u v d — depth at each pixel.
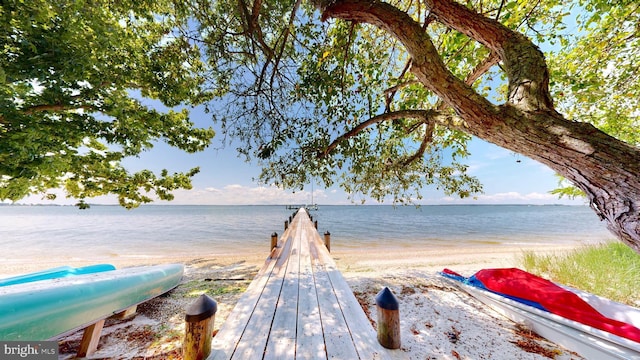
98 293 3.04
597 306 3.10
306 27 3.32
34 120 4.01
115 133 5.17
